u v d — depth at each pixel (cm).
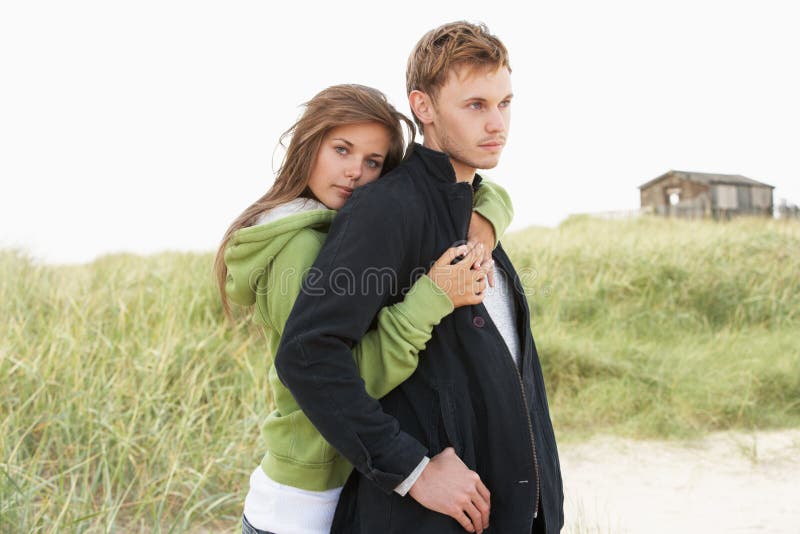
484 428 148
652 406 526
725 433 497
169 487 324
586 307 708
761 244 863
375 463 136
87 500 307
